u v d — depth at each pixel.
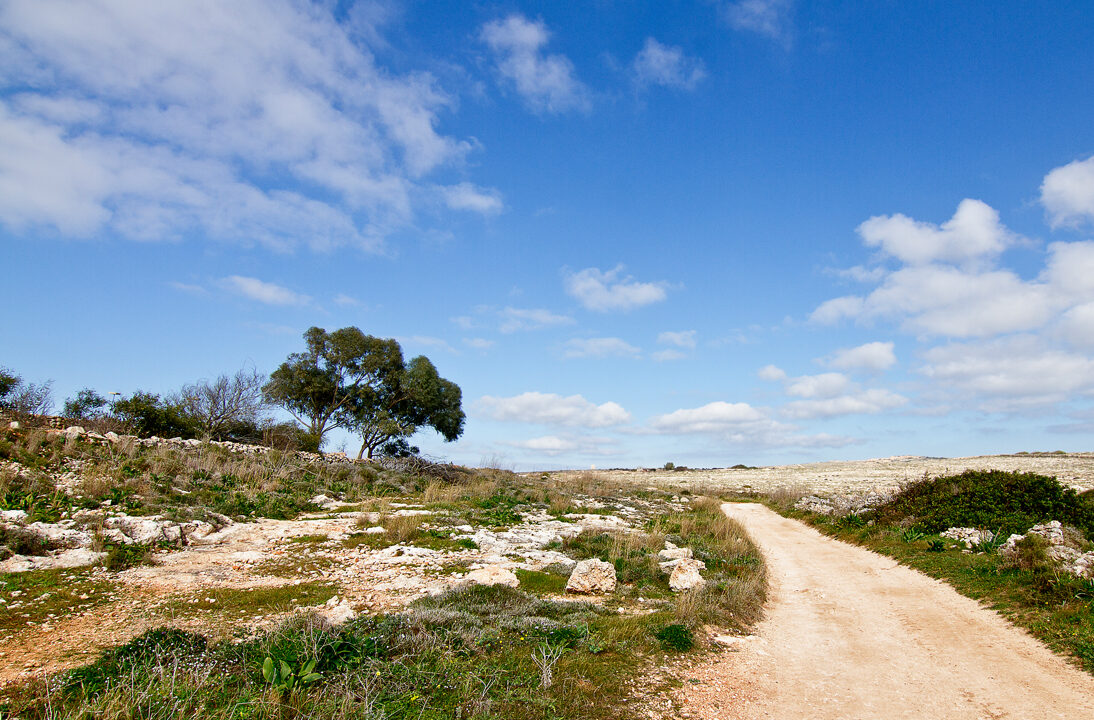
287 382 46.31
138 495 17.44
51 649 8.20
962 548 17.12
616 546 17.22
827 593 14.50
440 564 14.45
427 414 52.16
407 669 7.17
